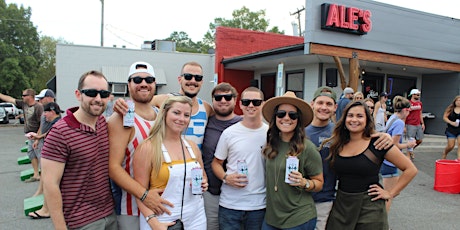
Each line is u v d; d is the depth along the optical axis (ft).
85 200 7.66
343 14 32.09
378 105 25.29
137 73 8.91
